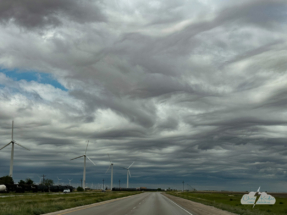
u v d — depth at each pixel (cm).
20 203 4116
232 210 3353
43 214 2455
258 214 3061
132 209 3231
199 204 4888
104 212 2770
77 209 3139
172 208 3534
